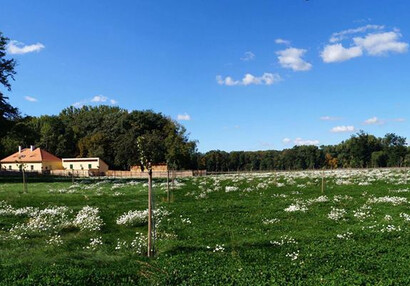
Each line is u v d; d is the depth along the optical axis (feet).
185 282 39.68
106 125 472.03
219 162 465.88
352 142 400.88
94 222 73.82
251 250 52.60
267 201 104.37
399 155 364.79
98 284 40.11
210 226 72.13
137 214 78.48
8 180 231.50
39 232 67.46
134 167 387.55
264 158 492.13
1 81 226.38
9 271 43.47
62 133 479.41
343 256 47.60
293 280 39.06
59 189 158.40
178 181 209.15
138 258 50.39
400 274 39.58
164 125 457.68
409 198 99.55
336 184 149.38
